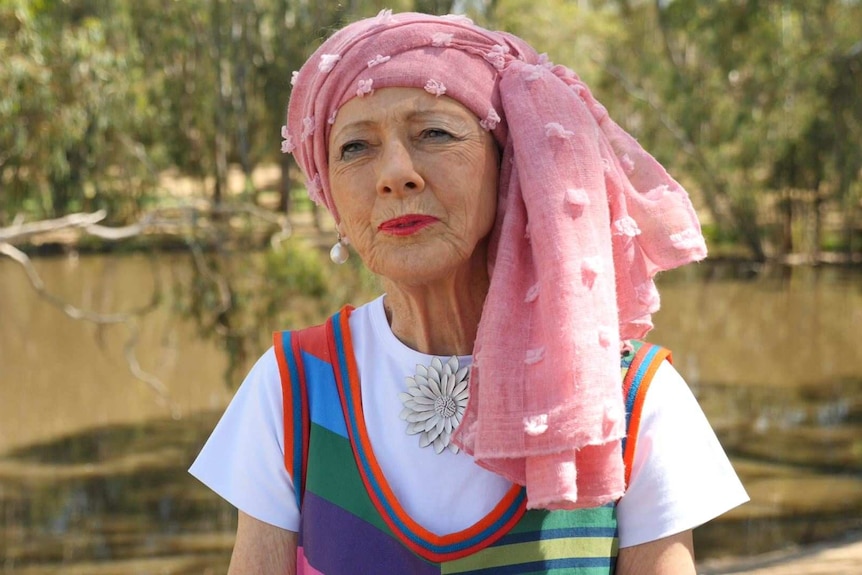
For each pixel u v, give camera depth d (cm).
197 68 1895
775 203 2775
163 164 1950
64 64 1062
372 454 145
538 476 129
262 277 1182
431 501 143
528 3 2475
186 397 1521
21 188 1113
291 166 2167
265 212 1313
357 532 143
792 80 2411
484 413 132
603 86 2866
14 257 1037
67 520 1012
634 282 143
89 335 1956
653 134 2583
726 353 1738
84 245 2920
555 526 140
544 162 137
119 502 1070
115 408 1471
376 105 140
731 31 2453
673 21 2608
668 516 140
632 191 144
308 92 149
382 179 139
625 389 142
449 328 149
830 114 2400
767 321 1986
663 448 142
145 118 1457
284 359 154
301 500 151
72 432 1352
